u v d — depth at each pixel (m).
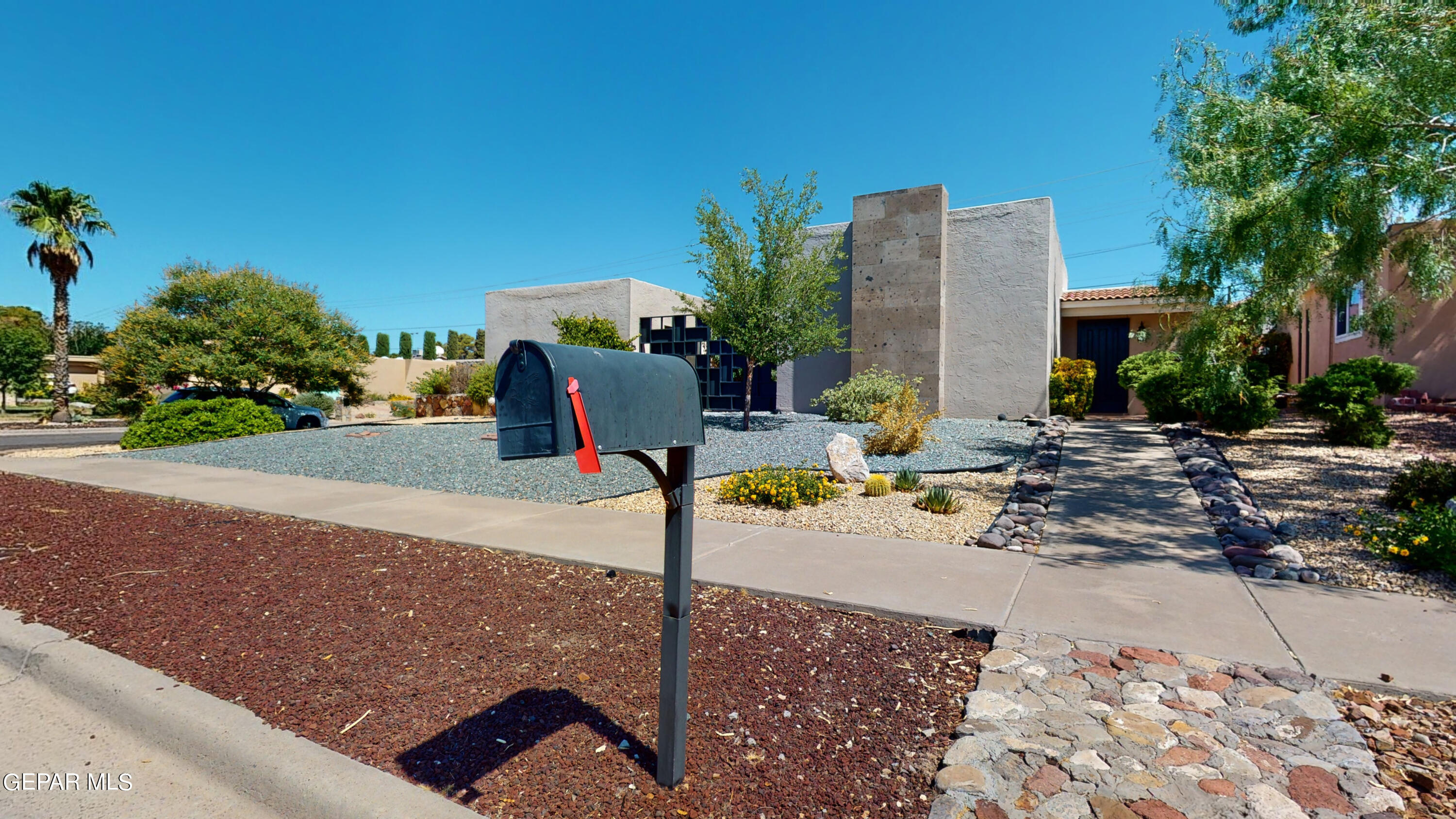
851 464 8.92
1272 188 7.17
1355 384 9.96
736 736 2.86
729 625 4.09
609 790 2.51
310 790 2.55
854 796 2.48
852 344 16.58
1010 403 15.33
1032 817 2.30
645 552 5.71
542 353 2.04
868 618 4.23
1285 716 2.96
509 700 3.17
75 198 25.62
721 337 14.59
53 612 4.42
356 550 5.97
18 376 30.19
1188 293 8.85
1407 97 6.63
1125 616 4.16
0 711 3.44
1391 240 8.39
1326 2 7.55
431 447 13.22
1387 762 2.64
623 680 3.36
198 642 3.91
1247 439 11.10
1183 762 2.62
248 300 17.64
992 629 3.94
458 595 4.69
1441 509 5.45
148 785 2.83
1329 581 4.86
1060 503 7.41
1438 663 3.44
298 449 12.98
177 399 17.56
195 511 7.71
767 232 13.66
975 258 15.76
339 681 3.39
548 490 8.84
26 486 9.50
